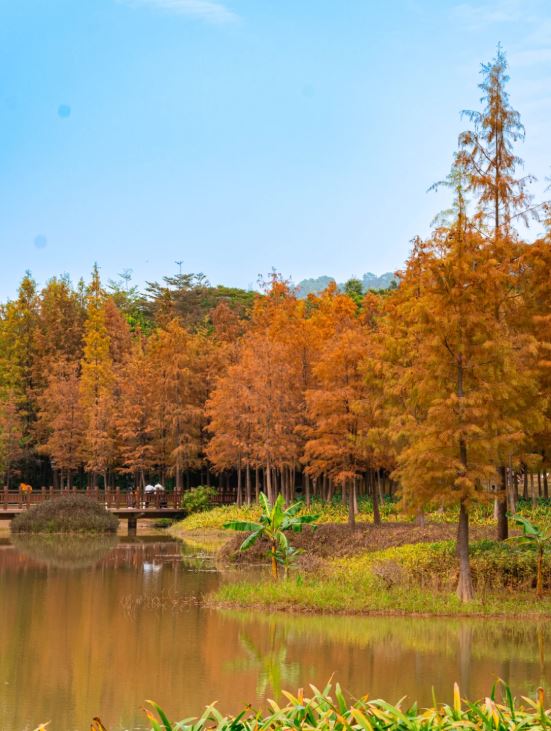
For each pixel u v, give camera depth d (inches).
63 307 3164.4
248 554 1364.4
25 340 2982.3
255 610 879.1
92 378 2642.7
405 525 1445.6
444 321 890.7
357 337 1493.6
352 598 885.2
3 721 465.7
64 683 559.5
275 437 1875.0
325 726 192.9
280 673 579.5
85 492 2379.4
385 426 1390.3
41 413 2632.9
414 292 1302.9
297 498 2128.4
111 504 2268.7
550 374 1030.4
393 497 1971.0
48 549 1646.2
